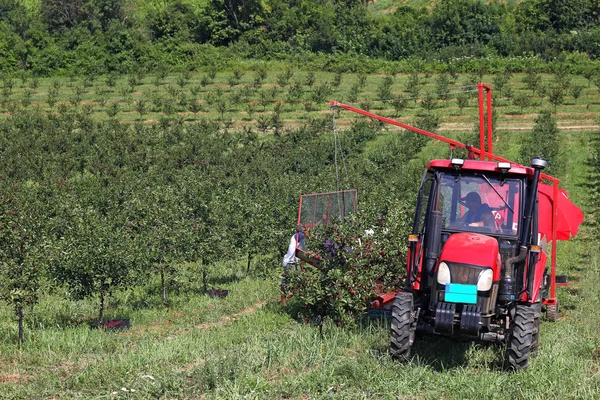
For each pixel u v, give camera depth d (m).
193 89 63.69
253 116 54.62
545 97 58.72
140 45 81.25
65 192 28.56
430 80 68.38
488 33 87.81
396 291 13.55
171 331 13.23
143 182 32.25
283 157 41.69
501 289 10.16
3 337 12.52
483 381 9.38
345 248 12.69
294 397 8.90
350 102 58.00
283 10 95.56
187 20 93.25
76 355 10.95
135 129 47.03
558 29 93.25
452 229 10.58
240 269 21.86
